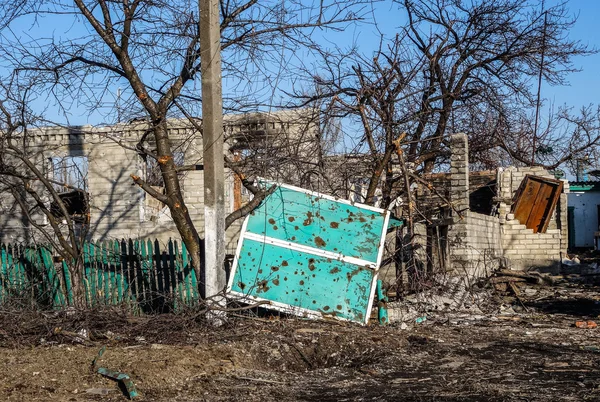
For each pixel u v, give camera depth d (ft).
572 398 21.36
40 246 41.57
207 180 32.73
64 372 24.27
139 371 24.04
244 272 34.19
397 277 42.19
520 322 39.88
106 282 39.81
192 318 30.83
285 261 34.45
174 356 25.93
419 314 39.22
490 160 91.25
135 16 34.17
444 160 59.93
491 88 70.79
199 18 32.40
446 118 59.62
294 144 38.99
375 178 38.50
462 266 53.16
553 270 77.20
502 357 28.68
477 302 47.06
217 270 32.53
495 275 65.10
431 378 24.71
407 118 43.19
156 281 39.01
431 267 46.26
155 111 34.22
